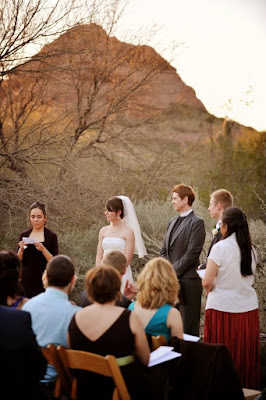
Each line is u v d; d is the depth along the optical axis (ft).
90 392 9.73
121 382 9.24
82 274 28.04
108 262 12.26
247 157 41.88
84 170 31.01
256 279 21.95
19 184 28.96
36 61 31.37
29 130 31.55
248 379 13.88
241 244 13.69
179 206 17.54
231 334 13.79
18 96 32.27
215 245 13.74
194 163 42.39
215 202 15.74
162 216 28.96
